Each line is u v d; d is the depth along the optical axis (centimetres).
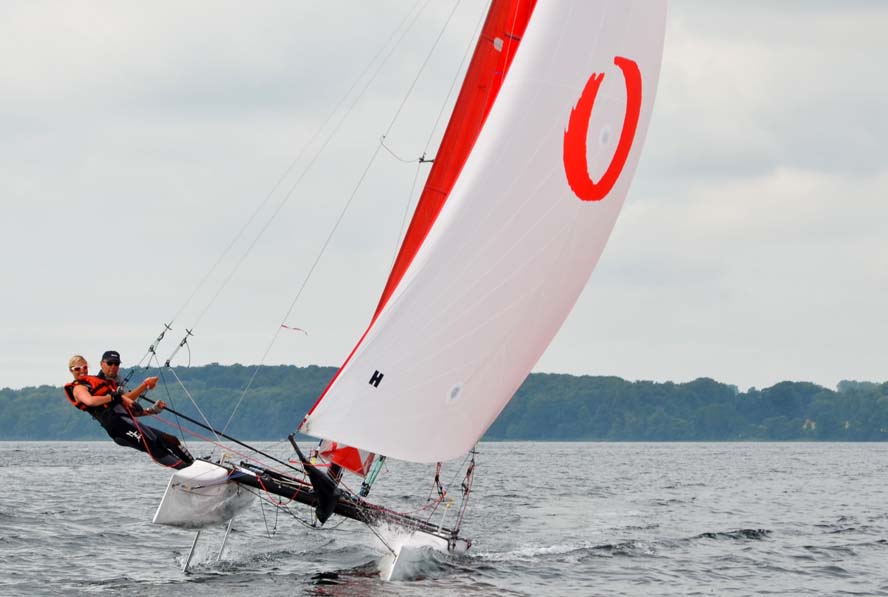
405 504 9881
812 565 6419
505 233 4984
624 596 5297
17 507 8831
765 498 12012
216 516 5097
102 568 5634
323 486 5081
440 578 5428
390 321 4897
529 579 5578
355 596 4912
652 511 9962
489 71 5391
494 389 5147
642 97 5369
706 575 6000
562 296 5284
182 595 4903
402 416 4938
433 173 5300
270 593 4962
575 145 5109
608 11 5147
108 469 17000
